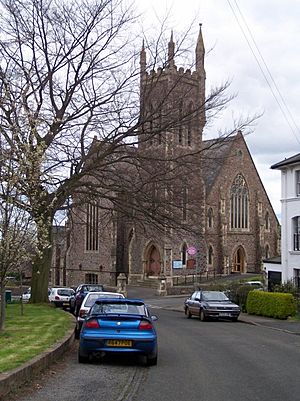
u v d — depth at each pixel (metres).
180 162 31.12
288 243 38.28
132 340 12.58
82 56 29.92
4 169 14.32
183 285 61.31
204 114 31.62
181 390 9.95
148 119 30.12
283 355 15.02
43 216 16.00
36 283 32.69
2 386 8.43
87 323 12.87
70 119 28.33
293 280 37.00
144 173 31.05
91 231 69.12
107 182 31.44
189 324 26.31
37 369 10.73
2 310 15.79
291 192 38.28
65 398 8.98
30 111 16.77
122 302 13.75
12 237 14.17
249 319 28.72
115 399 9.07
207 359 14.02
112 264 66.50
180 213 32.97
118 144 29.95
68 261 72.06
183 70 39.53
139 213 31.08
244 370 12.30
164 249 62.81
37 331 16.53
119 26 34.91
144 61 30.75
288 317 28.84
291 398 9.38
